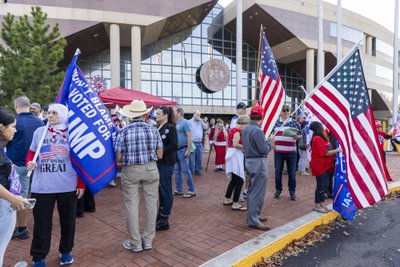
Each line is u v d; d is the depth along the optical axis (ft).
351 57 16.92
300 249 14.33
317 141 18.20
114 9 72.49
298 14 93.71
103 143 12.03
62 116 11.54
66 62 86.07
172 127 15.79
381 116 137.90
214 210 19.31
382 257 13.43
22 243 14.21
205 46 103.60
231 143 19.29
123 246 13.84
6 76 37.32
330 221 17.99
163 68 97.71
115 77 73.46
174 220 17.39
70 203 11.76
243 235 15.08
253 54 112.88
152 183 13.44
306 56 98.89
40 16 40.37
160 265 12.07
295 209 19.29
